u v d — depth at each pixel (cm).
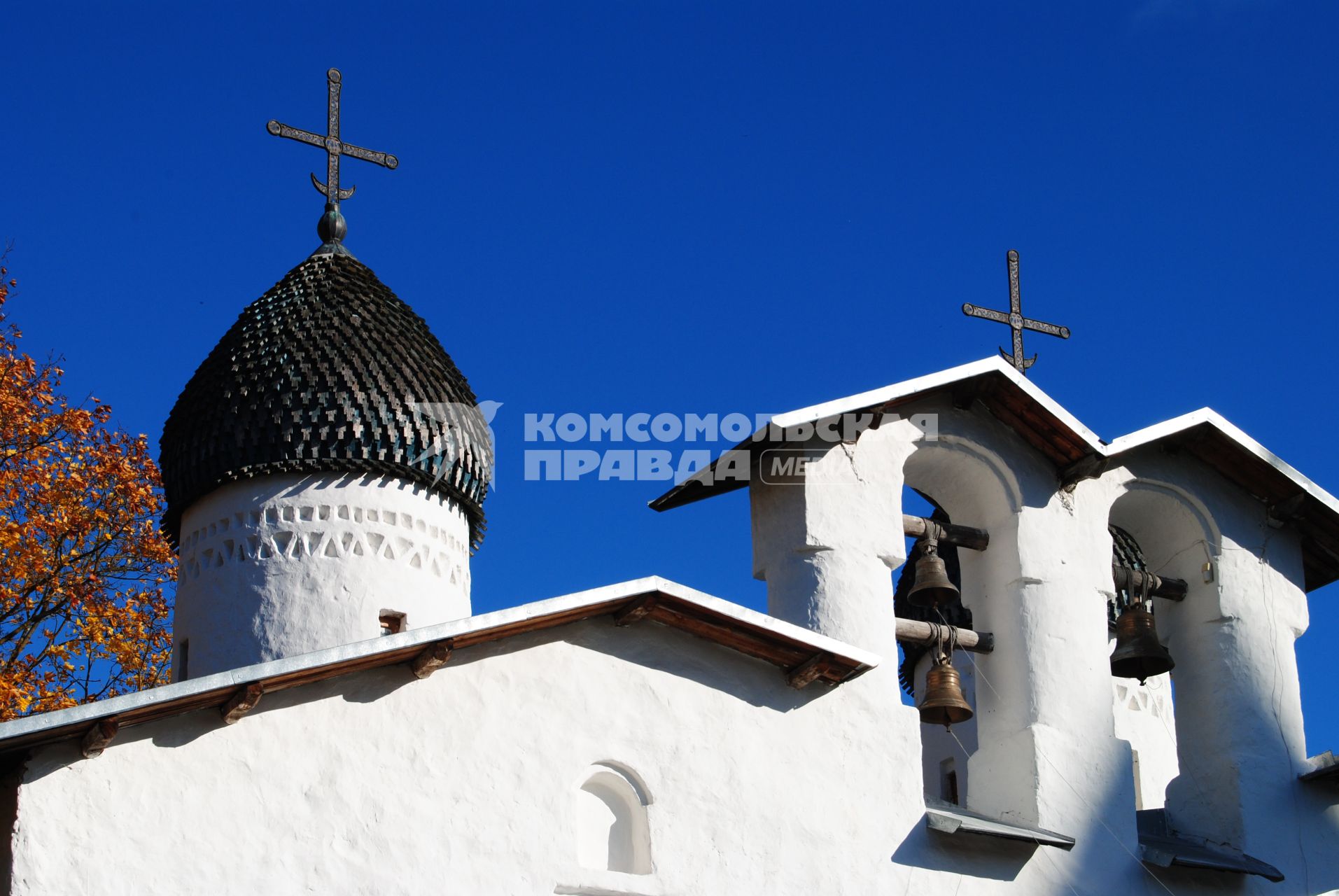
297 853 1811
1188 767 2391
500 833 1906
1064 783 2219
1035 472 2358
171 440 2666
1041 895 2155
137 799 1769
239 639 2512
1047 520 2341
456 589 2647
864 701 2142
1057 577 2316
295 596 2527
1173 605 2466
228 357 2662
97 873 1730
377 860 1841
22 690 3059
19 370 3259
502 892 1883
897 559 2231
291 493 2583
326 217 2852
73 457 3294
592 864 1962
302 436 2598
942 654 2288
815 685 2125
